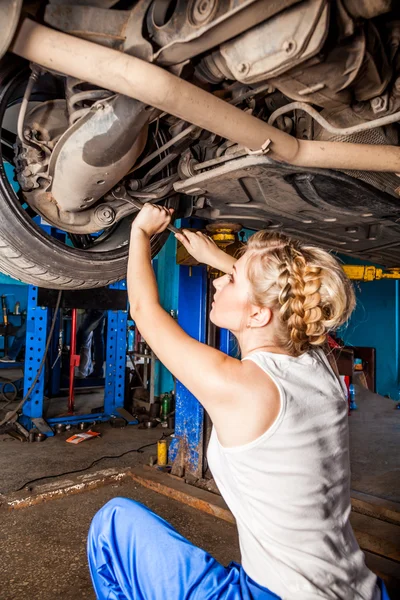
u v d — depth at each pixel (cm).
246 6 82
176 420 292
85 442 360
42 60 91
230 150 146
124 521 81
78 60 90
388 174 157
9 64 112
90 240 190
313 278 68
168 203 174
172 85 94
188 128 133
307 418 65
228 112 105
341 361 495
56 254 143
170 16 97
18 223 133
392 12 101
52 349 532
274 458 63
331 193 170
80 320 558
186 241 104
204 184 158
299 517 63
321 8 83
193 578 69
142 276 77
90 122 116
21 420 394
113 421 413
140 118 114
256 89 115
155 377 476
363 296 663
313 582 61
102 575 82
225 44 97
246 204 188
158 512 242
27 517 229
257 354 70
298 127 137
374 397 552
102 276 156
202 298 280
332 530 65
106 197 152
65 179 131
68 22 93
